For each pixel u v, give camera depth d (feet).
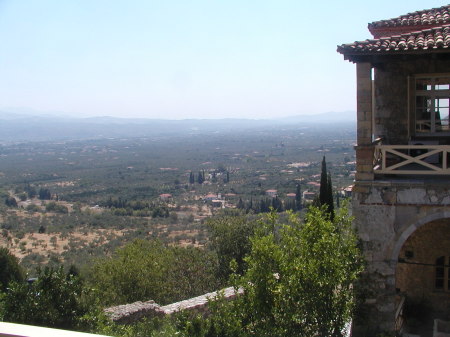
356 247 37.68
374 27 50.57
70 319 36.01
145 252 104.32
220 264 102.83
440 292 48.37
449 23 46.78
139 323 47.16
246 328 35.58
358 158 38.29
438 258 48.32
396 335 39.01
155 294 88.02
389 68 46.55
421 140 46.26
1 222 394.73
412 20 49.52
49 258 253.24
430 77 45.65
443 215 36.86
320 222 35.42
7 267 96.07
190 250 104.01
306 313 33.47
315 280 32.99
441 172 37.42
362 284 38.52
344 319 33.99
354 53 36.78
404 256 49.65
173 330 40.42
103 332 37.68
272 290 35.01
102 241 315.17
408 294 49.55
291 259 35.35
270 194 502.38
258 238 36.94
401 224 37.70
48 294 36.09
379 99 47.03
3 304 35.42
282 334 33.81
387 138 47.03
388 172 38.60
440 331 42.70
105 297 82.38
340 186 411.95
